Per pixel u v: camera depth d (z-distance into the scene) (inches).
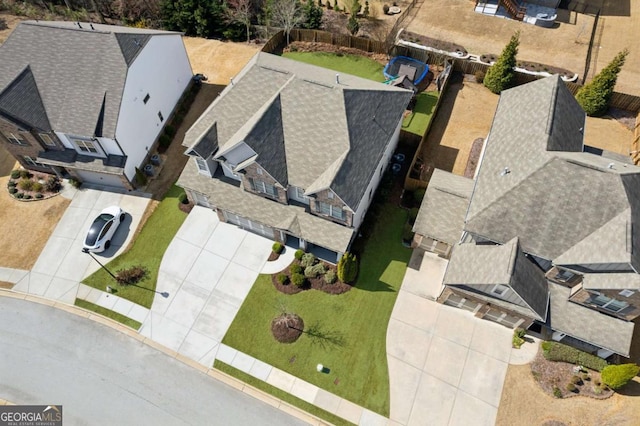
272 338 1181.1
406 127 1667.1
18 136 1378.0
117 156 1430.9
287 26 1979.6
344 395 1091.3
